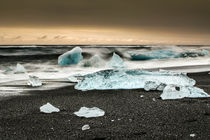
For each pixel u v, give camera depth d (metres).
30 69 17.31
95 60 19.03
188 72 14.98
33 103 7.38
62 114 6.22
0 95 8.49
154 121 5.59
